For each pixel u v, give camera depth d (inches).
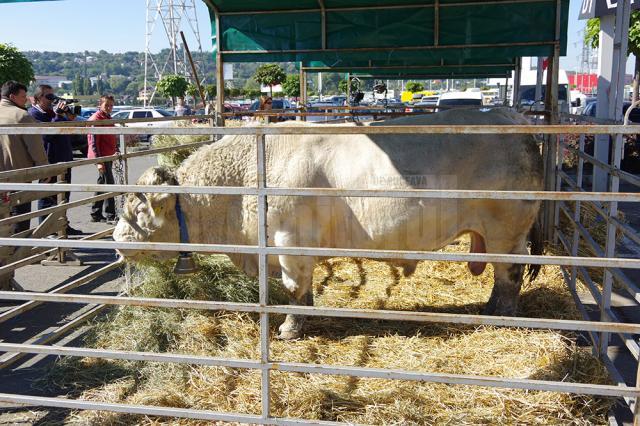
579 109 799.1
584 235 185.9
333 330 179.9
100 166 341.7
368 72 554.9
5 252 203.2
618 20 319.3
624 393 108.2
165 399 136.3
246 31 302.5
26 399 126.6
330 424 115.3
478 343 163.8
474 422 124.4
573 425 125.0
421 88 1760.6
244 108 1245.7
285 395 134.9
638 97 702.5
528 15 267.3
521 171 168.7
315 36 296.7
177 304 121.8
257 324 181.5
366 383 141.9
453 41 281.0
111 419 132.0
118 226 175.8
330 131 108.0
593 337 157.8
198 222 177.0
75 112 343.9
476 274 185.2
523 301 199.0
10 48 851.4
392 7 284.5
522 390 134.5
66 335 186.1
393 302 201.2
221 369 149.8
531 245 187.6
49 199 292.8
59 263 268.4
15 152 239.3
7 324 196.5
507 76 562.6
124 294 213.0
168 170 177.0
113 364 158.7
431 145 165.9
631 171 484.7
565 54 267.0
